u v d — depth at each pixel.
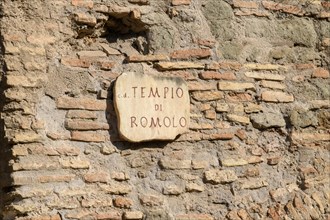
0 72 6.34
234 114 6.86
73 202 6.29
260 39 7.11
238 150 6.83
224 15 7.02
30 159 6.24
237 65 6.96
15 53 6.35
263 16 7.16
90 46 6.66
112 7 6.68
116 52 6.71
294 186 6.98
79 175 6.36
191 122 6.73
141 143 6.57
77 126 6.41
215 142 6.78
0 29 6.38
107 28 6.76
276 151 6.98
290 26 7.24
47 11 6.50
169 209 6.54
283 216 6.84
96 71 6.59
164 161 6.60
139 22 6.76
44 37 6.46
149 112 6.57
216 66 6.89
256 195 6.82
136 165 6.53
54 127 6.36
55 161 6.30
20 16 6.42
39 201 6.19
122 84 6.53
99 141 6.46
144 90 6.59
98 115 6.49
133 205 6.46
